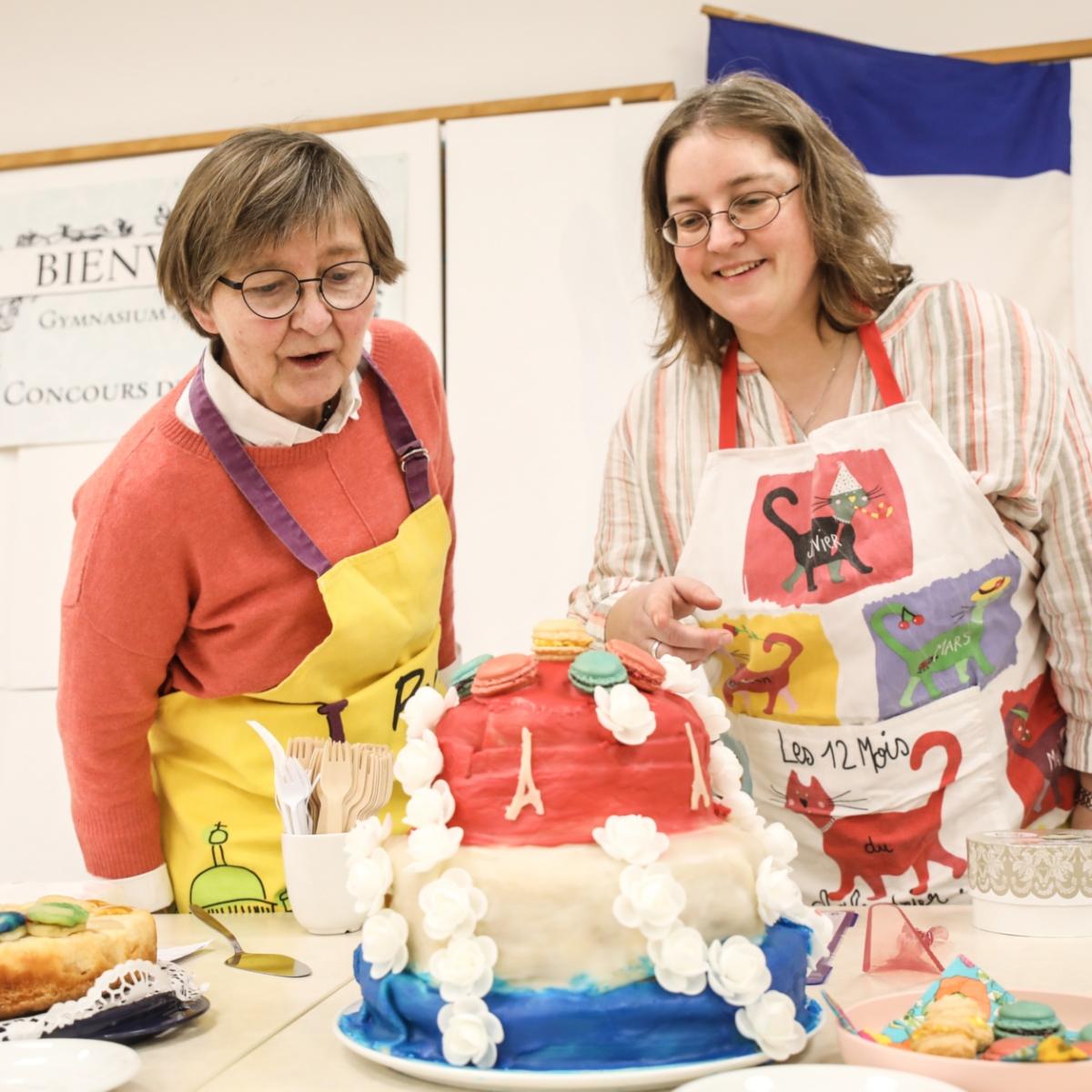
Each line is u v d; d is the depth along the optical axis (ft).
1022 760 4.96
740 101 4.71
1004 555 4.86
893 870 4.97
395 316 8.75
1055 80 8.04
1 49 9.51
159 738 5.08
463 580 8.61
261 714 4.83
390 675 4.96
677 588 4.66
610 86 8.74
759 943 2.87
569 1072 2.57
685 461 5.29
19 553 9.18
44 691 9.04
